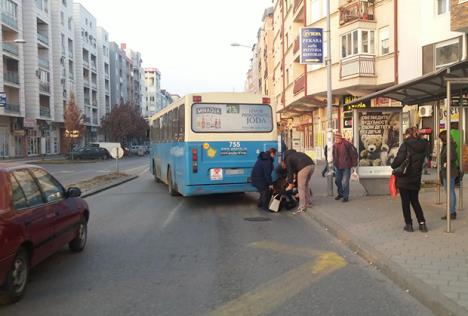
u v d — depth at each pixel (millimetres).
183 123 12820
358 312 4715
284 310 4793
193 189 12547
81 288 5625
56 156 62250
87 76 83375
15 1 52531
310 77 30016
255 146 12984
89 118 83250
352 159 12203
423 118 23359
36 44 58625
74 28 76062
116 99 104750
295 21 36719
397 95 11086
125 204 13688
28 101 57969
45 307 4984
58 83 67750
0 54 48562
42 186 6383
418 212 7992
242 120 12906
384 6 24594
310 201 11852
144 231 9328
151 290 5516
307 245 7859
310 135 41062
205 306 4949
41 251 5789
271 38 64688
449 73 7746
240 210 12156
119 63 108500
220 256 7156
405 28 23172
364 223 9023
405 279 5426
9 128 53219
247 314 4703
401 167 7887
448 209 7844
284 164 11914
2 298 5008
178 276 6094
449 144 7797
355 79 24875
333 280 5816
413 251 6695
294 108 40094
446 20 21031
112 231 9359
